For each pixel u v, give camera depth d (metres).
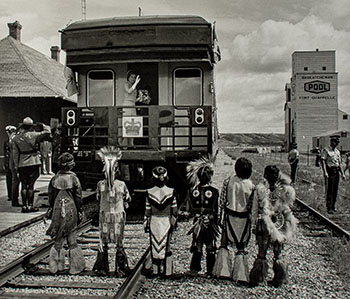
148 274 5.91
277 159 43.91
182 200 9.73
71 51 9.88
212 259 5.93
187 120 10.05
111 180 5.91
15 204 11.25
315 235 8.35
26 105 19.81
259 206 5.54
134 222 9.55
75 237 6.12
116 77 10.32
